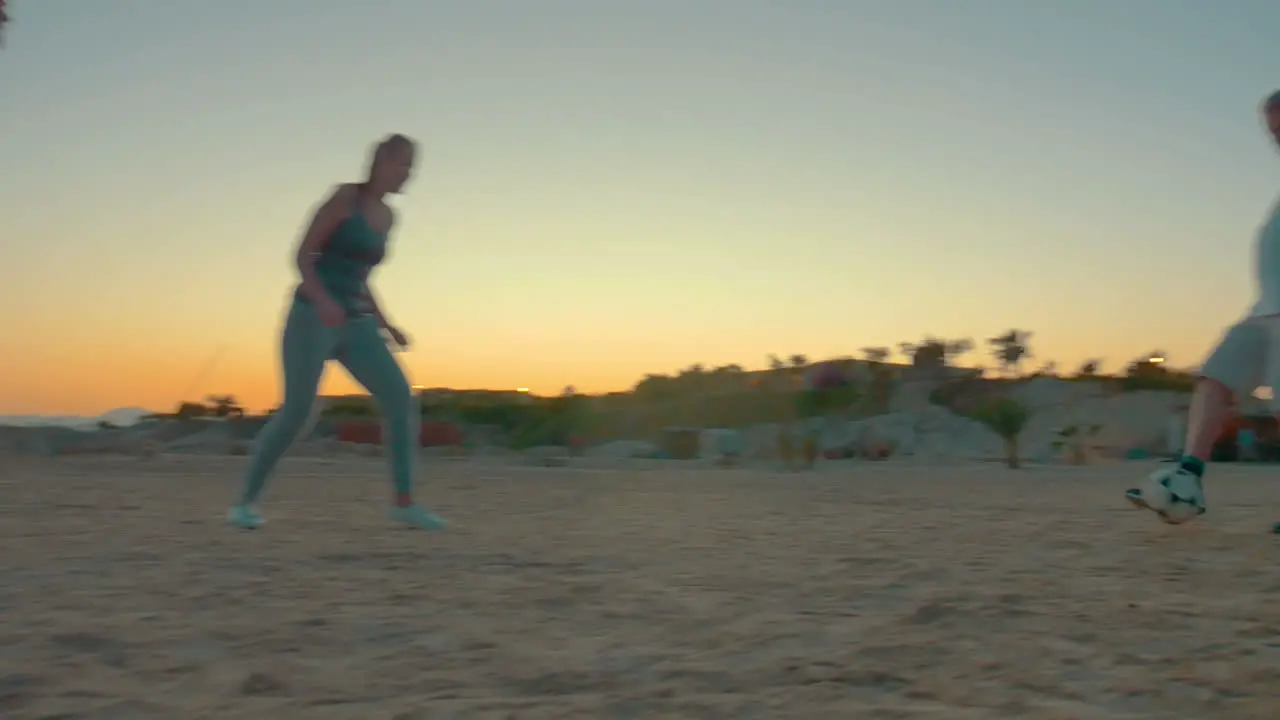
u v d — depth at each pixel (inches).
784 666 105.9
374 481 397.7
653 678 102.3
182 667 104.8
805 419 1247.5
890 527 229.6
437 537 204.7
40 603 133.0
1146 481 215.9
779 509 280.8
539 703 94.3
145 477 402.3
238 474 426.3
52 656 107.8
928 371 1473.9
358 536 203.8
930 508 286.5
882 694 97.5
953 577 156.8
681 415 1336.1
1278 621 125.4
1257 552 183.9
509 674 103.5
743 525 234.5
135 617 125.3
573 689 99.3
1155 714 91.4
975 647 113.1
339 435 908.6
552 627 123.3
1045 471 691.4
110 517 236.8
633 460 812.0
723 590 146.6
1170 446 1078.4
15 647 110.6
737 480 464.8
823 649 113.2
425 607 133.3
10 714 90.4
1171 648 112.9
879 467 789.9
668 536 210.4
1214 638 117.0
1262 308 202.8
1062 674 103.0
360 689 98.4
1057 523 237.9
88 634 115.2
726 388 1402.6
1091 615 128.6
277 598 137.9
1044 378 1455.5
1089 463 947.3
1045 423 1284.4
